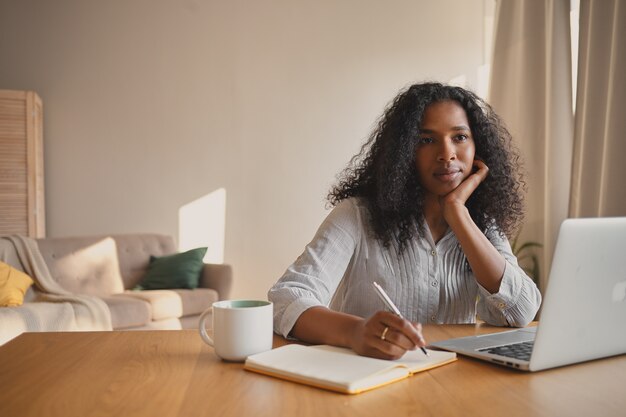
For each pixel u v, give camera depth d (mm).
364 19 5281
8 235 4082
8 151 4543
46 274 4000
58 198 4996
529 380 827
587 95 3215
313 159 5273
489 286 1266
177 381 817
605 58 3148
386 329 902
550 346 846
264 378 833
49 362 924
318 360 873
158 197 5133
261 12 5223
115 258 4473
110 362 924
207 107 5188
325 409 699
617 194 2961
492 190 1458
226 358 918
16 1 4945
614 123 2963
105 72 5059
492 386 796
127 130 5094
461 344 1017
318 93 5270
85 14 5027
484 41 5309
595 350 905
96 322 3559
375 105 5289
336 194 1566
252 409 698
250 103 5223
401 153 1364
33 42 4961
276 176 5258
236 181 5227
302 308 1085
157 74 5125
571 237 805
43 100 4969
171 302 4035
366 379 777
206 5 5176
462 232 1284
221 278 4410
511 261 1430
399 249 1368
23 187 4582
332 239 1338
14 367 893
